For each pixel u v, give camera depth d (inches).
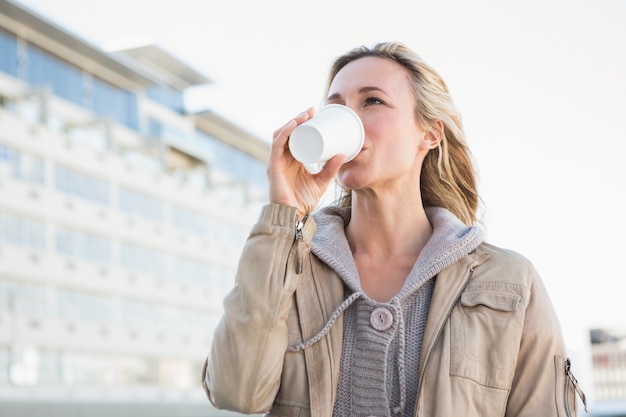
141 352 1887.3
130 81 2041.1
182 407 1121.4
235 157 2410.2
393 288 69.6
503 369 65.4
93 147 1909.4
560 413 66.5
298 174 68.4
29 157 1670.8
